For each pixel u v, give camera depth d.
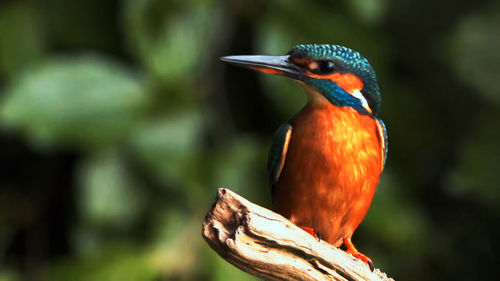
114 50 11.26
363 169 7.93
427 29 13.34
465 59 11.66
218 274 10.34
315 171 7.88
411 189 12.16
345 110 7.98
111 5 11.16
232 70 11.65
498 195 11.12
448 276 12.92
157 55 10.30
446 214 13.24
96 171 10.56
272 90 10.59
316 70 8.05
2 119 9.90
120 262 10.37
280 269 6.54
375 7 11.16
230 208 6.41
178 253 10.52
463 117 13.23
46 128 9.98
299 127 7.98
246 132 11.74
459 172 11.22
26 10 10.98
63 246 12.02
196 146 10.85
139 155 10.32
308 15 10.80
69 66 10.14
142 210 10.67
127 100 10.23
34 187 12.05
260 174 10.65
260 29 10.75
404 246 11.05
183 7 10.41
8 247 11.92
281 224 6.46
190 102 10.53
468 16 12.55
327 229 8.16
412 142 11.89
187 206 10.68
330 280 6.72
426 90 13.45
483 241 13.06
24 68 10.83
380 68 11.16
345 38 10.92
